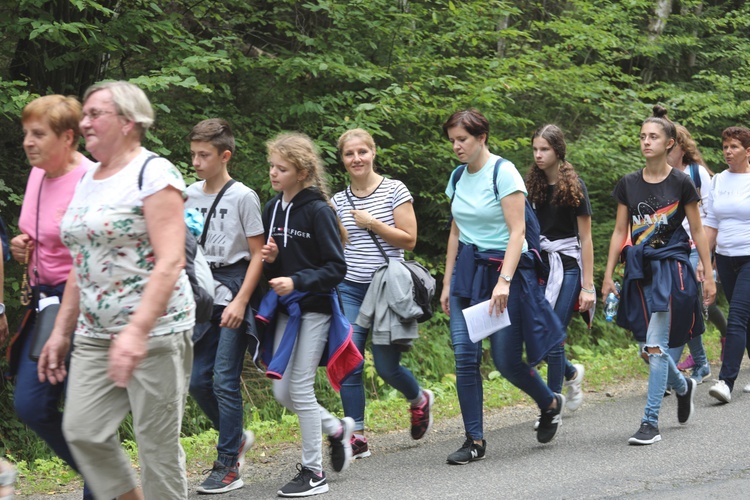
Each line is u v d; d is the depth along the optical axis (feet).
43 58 26.20
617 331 36.50
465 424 17.21
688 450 17.12
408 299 17.17
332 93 31.07
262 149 29.14
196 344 15.65
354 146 17.81
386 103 29.58
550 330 17.02
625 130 36.81
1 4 24.08
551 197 20.02
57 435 11.74
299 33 31.40
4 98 22.33
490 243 16.97
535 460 16.93
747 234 22.16
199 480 16.56
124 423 23.20
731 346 21.90
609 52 39.55
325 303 15.08
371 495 14.79
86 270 10.37
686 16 44.73
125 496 11.04
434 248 34.58
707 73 43.70
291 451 18.99
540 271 17.24
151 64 27.61
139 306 10.02
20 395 11.55
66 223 10.43
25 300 12.14
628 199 19.06
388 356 17.76
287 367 14.96
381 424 21.22
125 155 10.44
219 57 26.35
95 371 10.55
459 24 33.35
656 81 43.80
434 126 32.65
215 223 15.49
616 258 19.80
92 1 23.91
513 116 35.60
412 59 32.09
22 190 24.95
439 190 33.58
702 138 41.06
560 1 41.11
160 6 28.12
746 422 19.53
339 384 15.42
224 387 15.30
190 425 24.81
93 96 10.28
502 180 16.55
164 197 10.14
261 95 30.53
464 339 17.12
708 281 19.19
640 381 26.48
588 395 24.45
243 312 14.96
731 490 14.19
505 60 33.14
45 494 16.07
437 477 15.90
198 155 15.35
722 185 22.59
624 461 16.51
